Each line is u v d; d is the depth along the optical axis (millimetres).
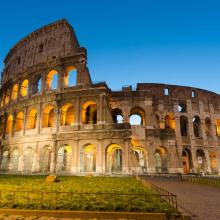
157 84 67688
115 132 50938
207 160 65875
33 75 66500
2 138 67562
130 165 48156
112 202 16422
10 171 59906
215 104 73688
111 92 60375
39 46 71312
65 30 67875
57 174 50594
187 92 69812
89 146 54812
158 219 13180
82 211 14055
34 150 57594
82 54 60969
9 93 73750
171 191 24625
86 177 41656
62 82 60781
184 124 69562
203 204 17359
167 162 55469
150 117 57688
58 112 57438
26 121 62312
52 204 15836
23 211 14430
